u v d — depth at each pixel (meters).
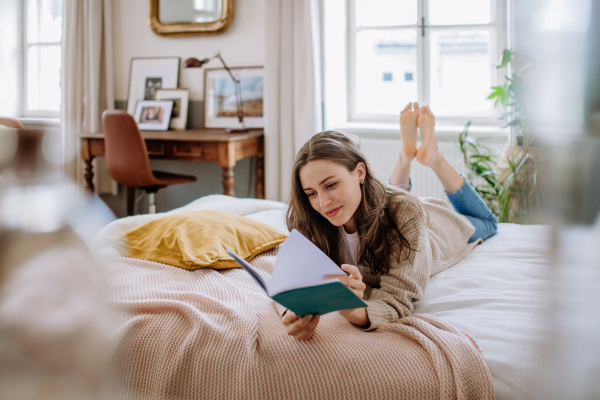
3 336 0.28
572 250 0.37
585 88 0.36
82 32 3.47
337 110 3.42
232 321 1.01
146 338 0.98
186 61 3.33
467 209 1.74
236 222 1.53
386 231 1.12
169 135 2.96
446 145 3.09
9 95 3.86
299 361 0.90
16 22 3.85
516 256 1.46
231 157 2.85
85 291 0.32
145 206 3.67
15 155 0.34
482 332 0.97
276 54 3.17
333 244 1.21
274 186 3.28
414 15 3.38
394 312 1.04
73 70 3.47
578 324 0.37
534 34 0.39
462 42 3.31
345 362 0.89
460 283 1.26
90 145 3.09
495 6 3.22
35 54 3.89
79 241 0.33
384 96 3.53
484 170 2.75
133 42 3.54
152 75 3.51
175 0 3.40
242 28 3.36
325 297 0.79
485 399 0.82
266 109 3.21
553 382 0.39
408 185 2.03
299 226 1.19
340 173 1.03
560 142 0.37
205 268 1.33
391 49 3.46
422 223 1.14
